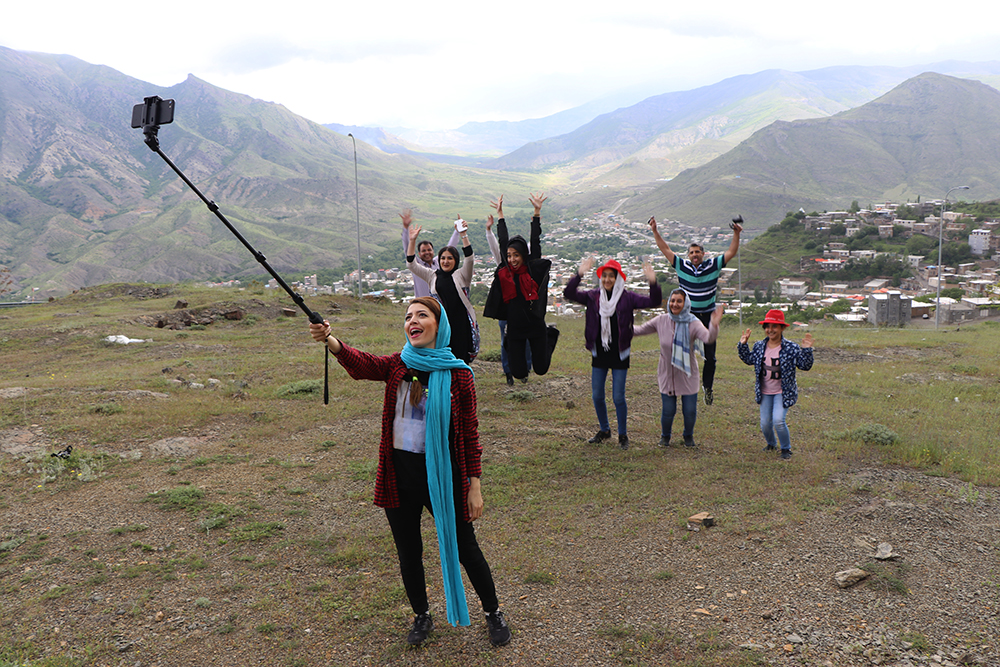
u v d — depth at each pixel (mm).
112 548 4570
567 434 7816
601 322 6953
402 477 3277
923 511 5172
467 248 6660
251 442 7285
